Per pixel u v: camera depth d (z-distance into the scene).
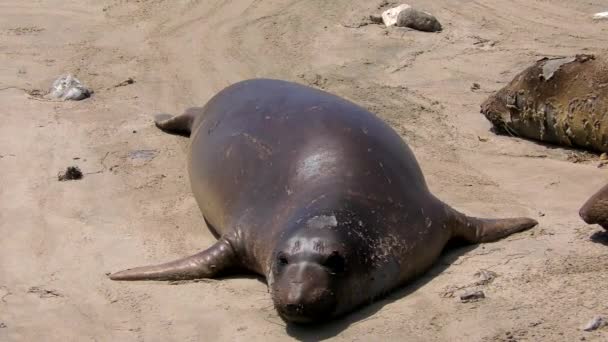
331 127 11.87
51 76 20.34
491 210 13.13
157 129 17.31
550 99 15.92
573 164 15.05
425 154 15.69
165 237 12.84
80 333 10.17
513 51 21.31
